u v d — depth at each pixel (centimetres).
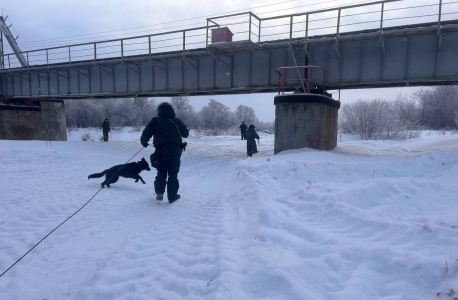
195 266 271
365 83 1432
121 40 1942
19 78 2594
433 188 497
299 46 1539
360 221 346
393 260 243
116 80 2122
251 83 1688
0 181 789
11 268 290
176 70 1911
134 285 246
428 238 277
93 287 245
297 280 227
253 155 1711
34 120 2845
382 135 2769
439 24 1208
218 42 1538
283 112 1434
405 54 1348
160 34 1791
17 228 405
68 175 913
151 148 1988
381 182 493
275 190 551
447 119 4019
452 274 213
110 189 675
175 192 541
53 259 309
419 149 1667
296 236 327
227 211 469
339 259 259
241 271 250
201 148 2244
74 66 2155
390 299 202
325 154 1083
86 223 418
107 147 1834
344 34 1409
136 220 436
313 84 1537
